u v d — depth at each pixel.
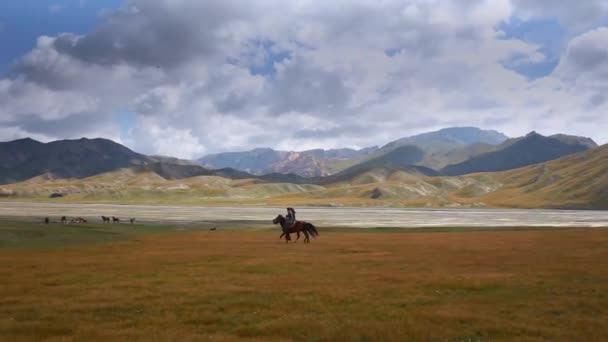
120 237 54.12
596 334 13.79
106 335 13.59
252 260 30.75
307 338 13.60
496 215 171.38
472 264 28.45
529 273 24.62
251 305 17.47
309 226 46.66
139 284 21.48
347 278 23.28
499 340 13.30
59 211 152.88
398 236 55.94
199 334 13.86
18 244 43.62
